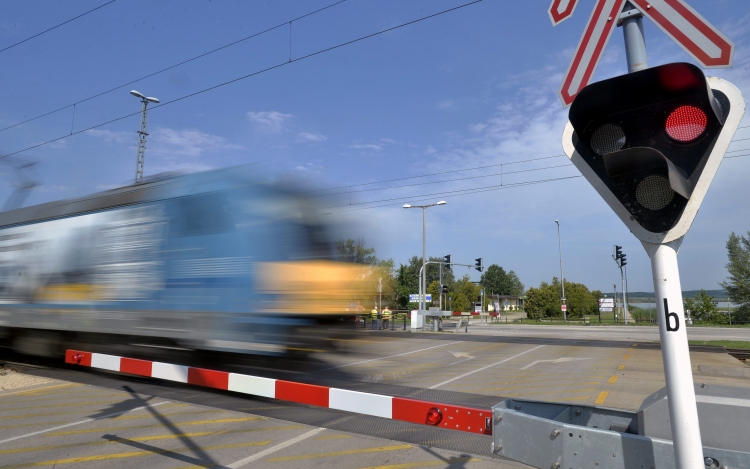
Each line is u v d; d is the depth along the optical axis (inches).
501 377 386.0
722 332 1189.7
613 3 104.4
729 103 74.0
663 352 73.5
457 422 117.9
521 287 5438.0
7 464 183.8
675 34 92.3
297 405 277.4
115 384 342.0
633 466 84.6
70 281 401.4
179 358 340.8
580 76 108.7
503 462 184.9
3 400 290.0
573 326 1558.8
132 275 359.3
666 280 73.9
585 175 84.1
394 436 218.5
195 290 326.3
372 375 384.5
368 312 357.1
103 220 389.1
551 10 124.8
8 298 453.4
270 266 313.7
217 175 334.0
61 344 415.8
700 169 73.9
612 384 355.3
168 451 197.8
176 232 343.0
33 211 457.1
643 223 76.6
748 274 2146.9
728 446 88.9
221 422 241.3
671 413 72.2
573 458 90.9
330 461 186.5
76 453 195.6
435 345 685.3
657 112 78.7
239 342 305.3
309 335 319.9
